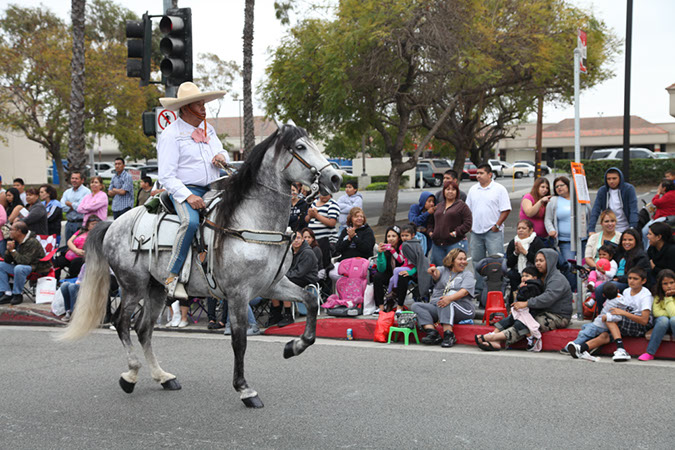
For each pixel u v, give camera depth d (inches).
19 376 276.5
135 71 379.9
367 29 702.5
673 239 315.9
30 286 454.9
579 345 294.0
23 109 1400.1
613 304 294.8
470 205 390.3
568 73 848.3
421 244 382.0
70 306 399.2
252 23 798.5
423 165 1808.6
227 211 229.9
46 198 503.8
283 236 233.6
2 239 442.9
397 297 356.2
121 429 210.7
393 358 299.1
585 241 374.6
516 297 320.8
